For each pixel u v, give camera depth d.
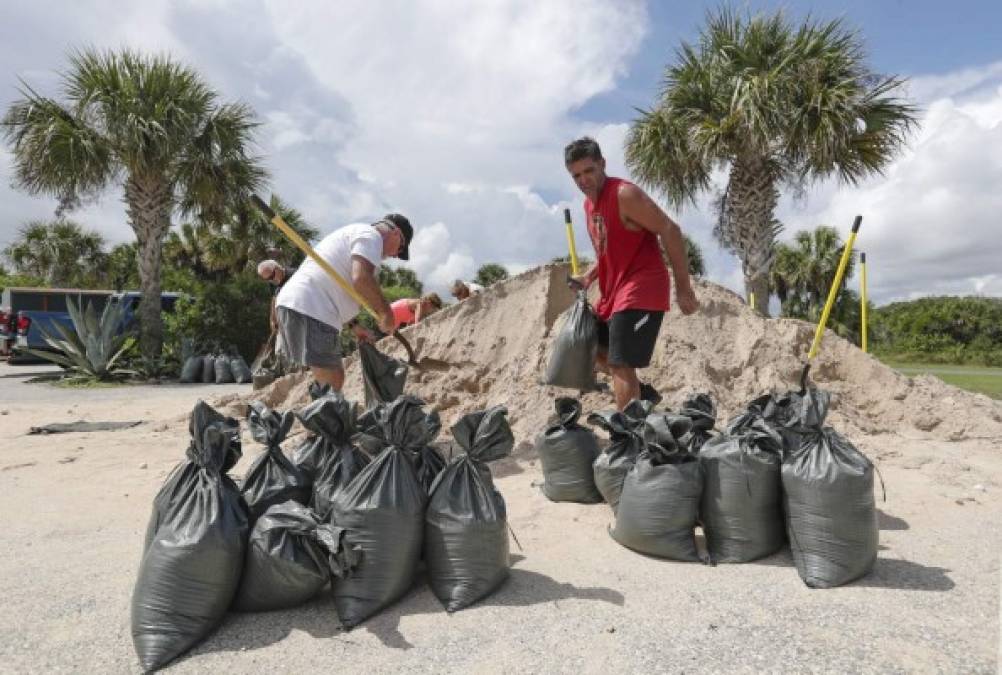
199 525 2.19
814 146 11.07
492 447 2.65
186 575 2.10
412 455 2.67
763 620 2.21
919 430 5.43
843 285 30.67
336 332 4.05
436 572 2.44
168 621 2.06
